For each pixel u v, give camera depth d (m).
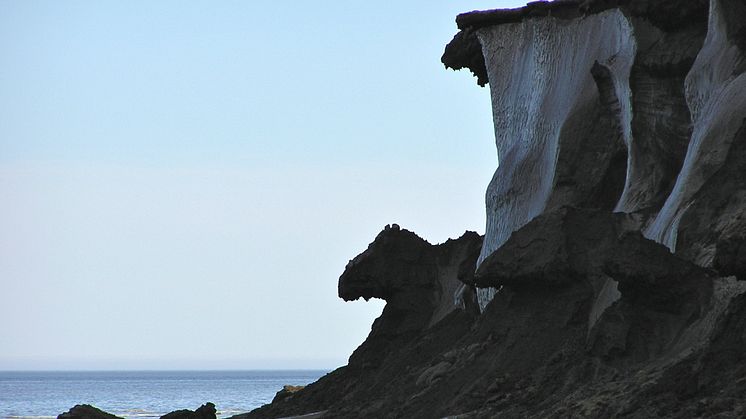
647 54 77.62
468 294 95.88
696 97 71.75
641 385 53.72
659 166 76.69
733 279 57.94
